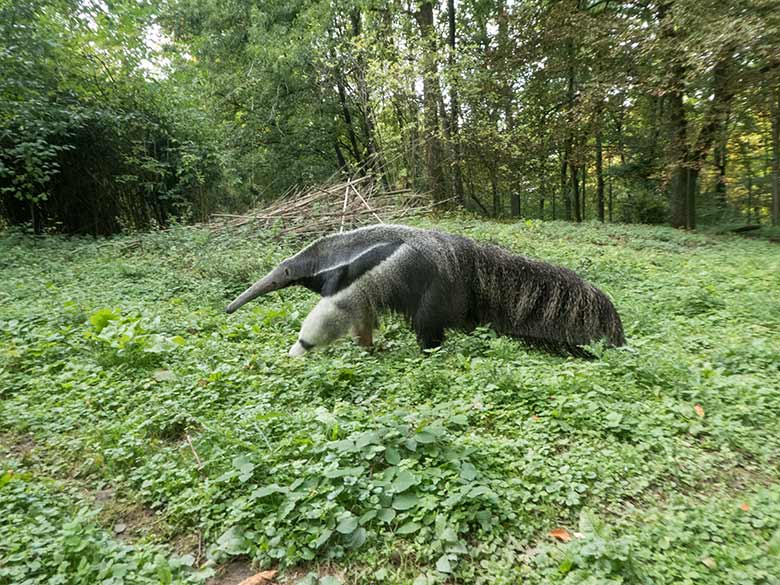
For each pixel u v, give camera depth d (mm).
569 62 19359
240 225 11719
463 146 20188
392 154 19969
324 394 4539
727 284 8422
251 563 2707
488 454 3365
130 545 2799
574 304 5254
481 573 2523
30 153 11250
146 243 11328
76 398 4492
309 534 2709
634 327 6164
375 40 18406
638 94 17797
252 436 3650
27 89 11539
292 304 7113
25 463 3662
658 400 4129
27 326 6184
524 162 21078
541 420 3811
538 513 2906
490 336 5305
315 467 3098
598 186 24531
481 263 5395
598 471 3193
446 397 4293
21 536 2717
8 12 11523
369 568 2588
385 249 5281
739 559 2438
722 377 4387
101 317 6016
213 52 20781
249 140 21344
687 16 14516
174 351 5422
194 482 3279
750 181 24859
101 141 13641
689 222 18859
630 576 2355
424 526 2771
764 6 13461
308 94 20875
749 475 3223
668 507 2896
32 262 10000
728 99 16094
